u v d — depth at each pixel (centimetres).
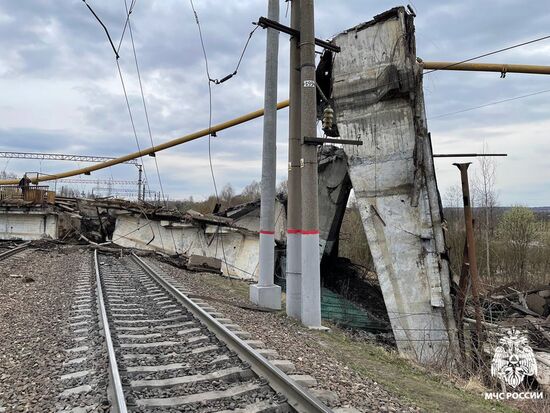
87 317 950
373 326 1772
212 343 770
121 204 2950
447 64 1995
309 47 1152
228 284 1905
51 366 655
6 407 517
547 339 1434
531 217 3219
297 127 1259
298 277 1220
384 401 571
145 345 746
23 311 1029
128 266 1997
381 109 1608
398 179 1564
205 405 519
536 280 2948
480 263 3016
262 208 1373
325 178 2234
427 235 1488
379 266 1578
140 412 489
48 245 2644
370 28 1641
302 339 923
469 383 918
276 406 516
